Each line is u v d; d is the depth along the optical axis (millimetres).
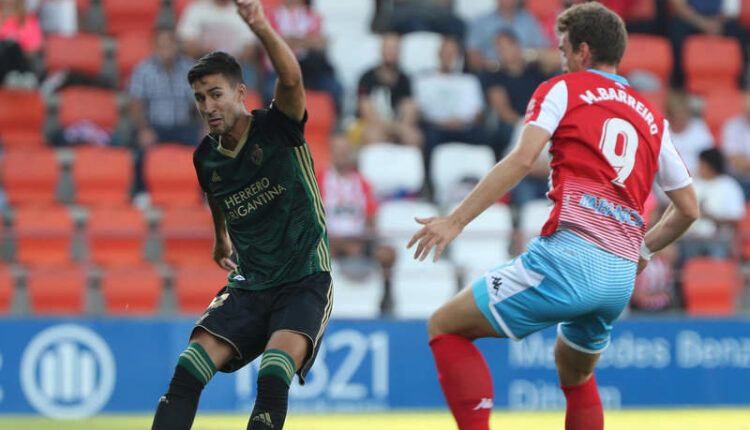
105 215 38844
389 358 35438
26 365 33531
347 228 38594
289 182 18250
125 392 34000
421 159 43094
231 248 20219
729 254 39344
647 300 37875
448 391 18453
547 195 18281
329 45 48688
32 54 45562
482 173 43438
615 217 17969
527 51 47781
